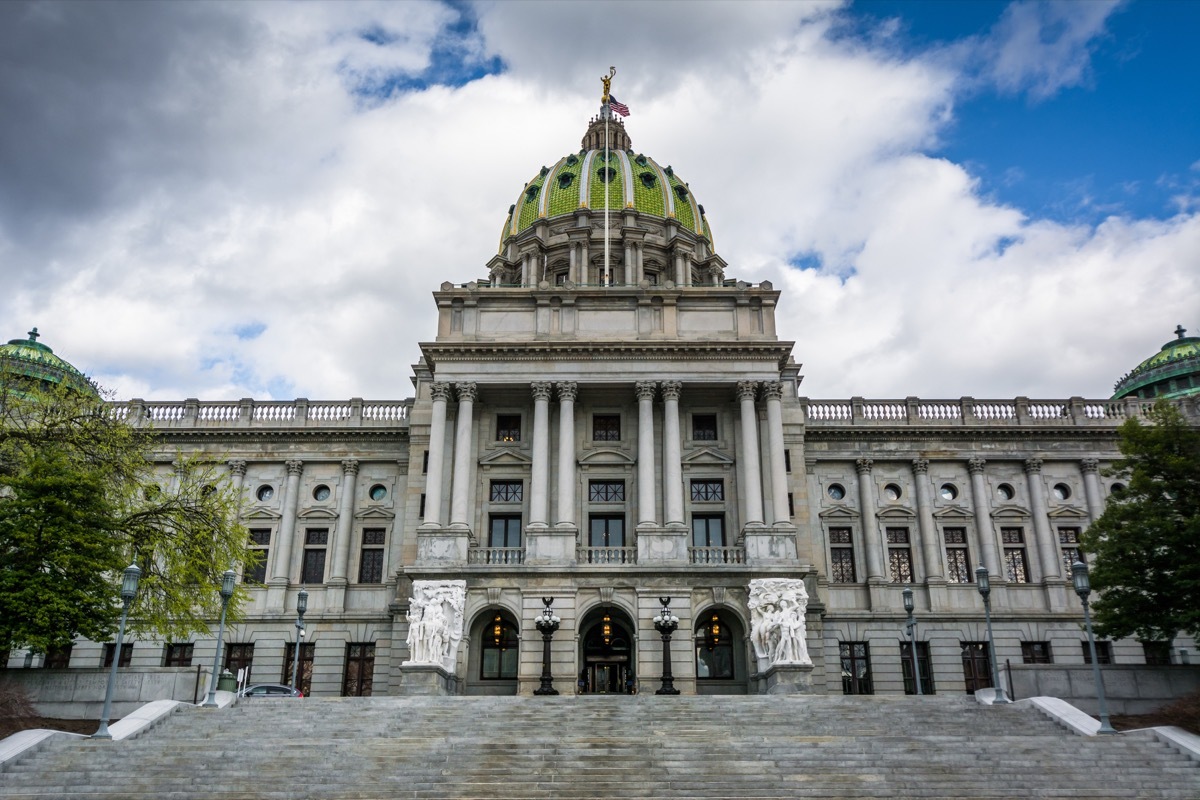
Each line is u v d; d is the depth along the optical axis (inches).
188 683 1402.6
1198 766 1059.3
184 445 2425.0
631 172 3934.5
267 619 2255.2
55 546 1475.1
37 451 1577.3
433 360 2144.4
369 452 2412.6
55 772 1047.6
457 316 2208.4
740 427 2144.4
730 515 2101.4
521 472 2128.4
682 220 3983.8
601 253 3698.3
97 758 1095.0
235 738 1197.1
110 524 1571.1
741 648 1982.0
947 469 2410.2
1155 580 1549.0
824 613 2139.5
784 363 2181.3
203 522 1686.8
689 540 2087.8
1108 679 1416.1
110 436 1649.9
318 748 1133.1
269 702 1401.3
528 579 1946.4
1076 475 2409.0
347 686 2223.2
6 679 1391.5
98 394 1708.9
